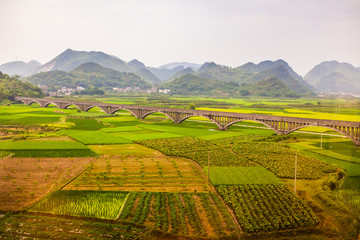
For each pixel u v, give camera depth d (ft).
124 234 173.06
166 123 584.81
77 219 189.16
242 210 199.62
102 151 344.49
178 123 583.99
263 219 189.57
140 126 536.01
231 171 274.98
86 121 599.57
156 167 287.28
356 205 171.42
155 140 403.34
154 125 552.41
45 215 193.47
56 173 266.57
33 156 317.42
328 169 277.44
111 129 499.10
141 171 274.57
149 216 192.85
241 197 217.56
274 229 181.47
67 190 229.25
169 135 444.14
